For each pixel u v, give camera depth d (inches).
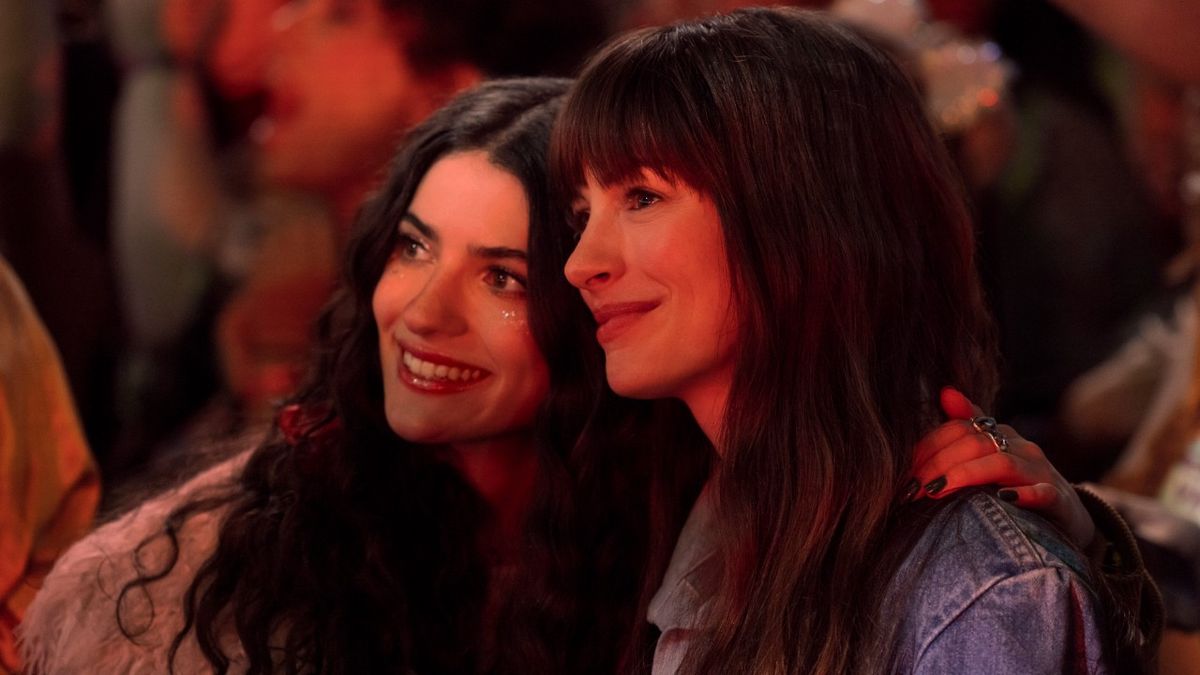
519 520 124.8
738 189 93.7
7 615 117.7
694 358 97.0
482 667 117.1
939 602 86.9
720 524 101.5
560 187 102.7
